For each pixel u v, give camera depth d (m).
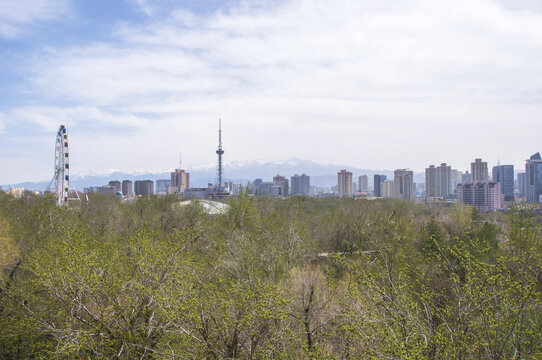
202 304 11.91
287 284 17.22
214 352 11.46
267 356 10.12
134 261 15.84
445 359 8.03
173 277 14.51
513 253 13.14
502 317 8.56
